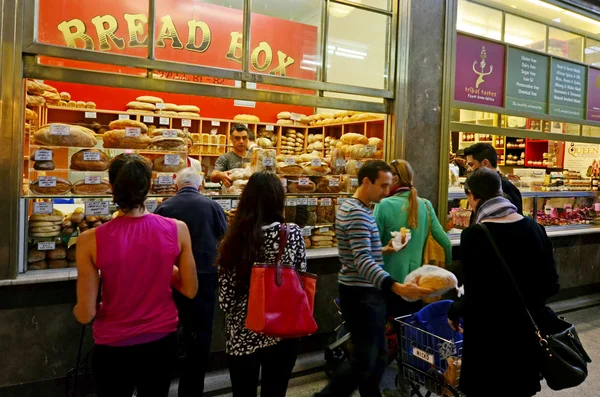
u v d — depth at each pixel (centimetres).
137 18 312
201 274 264
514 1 487
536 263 202
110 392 181
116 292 176
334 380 247
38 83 344
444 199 430
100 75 295
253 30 362
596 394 316
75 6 291
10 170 263
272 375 204
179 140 317
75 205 303
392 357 300
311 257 351
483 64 462
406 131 406
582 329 448
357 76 402
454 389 225
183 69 324
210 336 273
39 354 272
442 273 227
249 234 196
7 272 263
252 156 368
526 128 511
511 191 319
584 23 557
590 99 569
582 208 591
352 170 393
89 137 290
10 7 262
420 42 411
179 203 268
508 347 200
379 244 247
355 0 397
